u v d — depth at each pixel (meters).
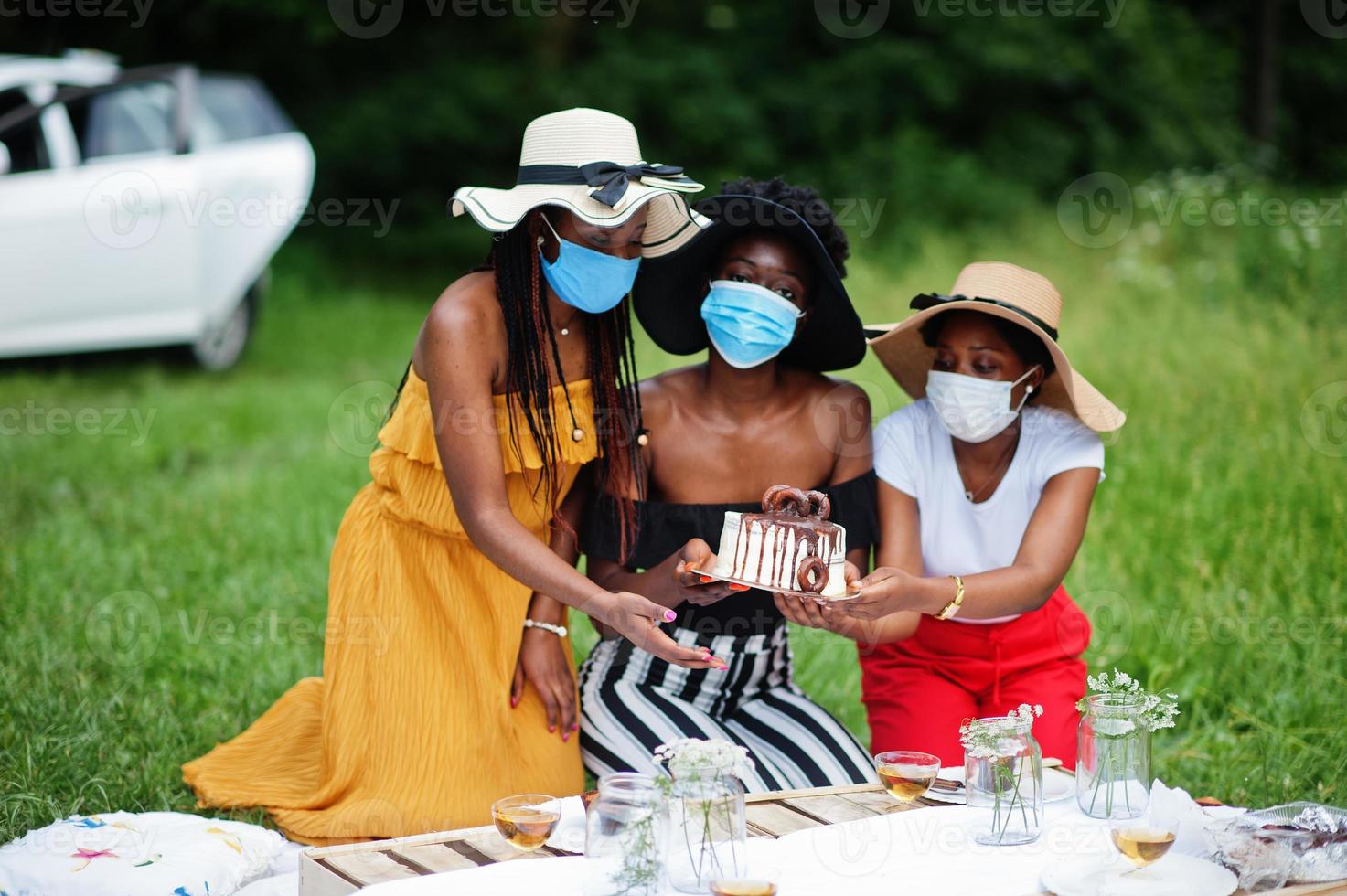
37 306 11.09
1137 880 3.22
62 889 3.80
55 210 11.01
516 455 4.43
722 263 4.46
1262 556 6.81
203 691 5.95
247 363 14.10
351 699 4.51
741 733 4.66
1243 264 12.30
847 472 4.72
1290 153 21.77
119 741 5.36
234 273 12.48
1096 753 3.64
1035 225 17.09
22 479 9.16
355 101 18.92
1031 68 19.36
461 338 4.25
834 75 19.84
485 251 18.66
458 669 4.51
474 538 4.28
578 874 3.30
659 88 19.00
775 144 19.69
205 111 12.46
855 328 4.66
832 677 6.18
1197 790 5.21
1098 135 19.50
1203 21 22.20
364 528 4.63
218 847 4.04
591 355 4.55
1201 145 19.89
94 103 11.49
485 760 4.45
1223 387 9.22
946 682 4.85
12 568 7.31
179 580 7.31
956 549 4.82
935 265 15.88
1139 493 7.79
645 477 4.66
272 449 10.37
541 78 19.03
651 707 4.59
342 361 14.46
